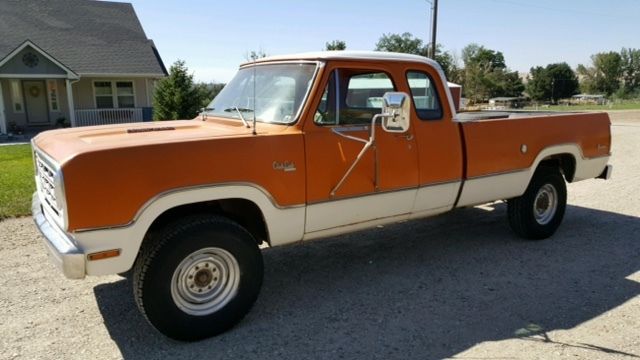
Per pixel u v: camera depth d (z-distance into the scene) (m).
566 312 4.14
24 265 5.16
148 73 25.34
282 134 3.88
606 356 3.49
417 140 4.64
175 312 3.57
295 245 5.84
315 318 4.06
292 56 4.43
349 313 4.15
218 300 3.79
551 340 3.70
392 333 3.81
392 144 4.46
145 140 3.50
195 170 3.49
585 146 6.20
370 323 3.97
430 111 4.80
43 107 24.59
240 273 3.81
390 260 5.36
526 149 5.53
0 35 24.48
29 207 7.26
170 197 3.42
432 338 3.73
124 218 3.28
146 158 3.32
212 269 3.74
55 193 3.24
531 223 5.86
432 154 4.76
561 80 98.94
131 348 3.62
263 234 4.09
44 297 4.43
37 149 3.96
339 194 4.20
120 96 25.80
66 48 25.09
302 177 3.99
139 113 25.64
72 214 3.12
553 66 99.38
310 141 4.00
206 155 3.54
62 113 24.91
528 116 6.04
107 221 3.23
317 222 4.16
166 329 3.57
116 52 25.95
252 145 3.73
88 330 3.87
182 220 3.62
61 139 3.80
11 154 14.55
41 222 3.76
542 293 4.52
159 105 20.00
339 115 4.21
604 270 5.07
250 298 3.89
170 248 3.47
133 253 3.35
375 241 6.00
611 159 12.73
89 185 3.15
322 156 4.07
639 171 10.86
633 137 18.78
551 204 6.07
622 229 6.49
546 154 5.75
